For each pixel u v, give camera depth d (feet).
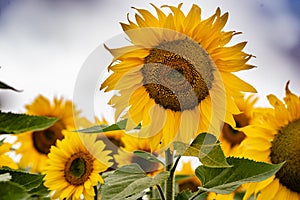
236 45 3.70
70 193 4.44
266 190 4.63
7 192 2.64
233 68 3.70
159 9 3.69
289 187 4.65
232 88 3.72
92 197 4.42
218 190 3.74
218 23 3.69
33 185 3.20
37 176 3.20
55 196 4.45
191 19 3.68
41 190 3.58
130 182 3.58
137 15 3.67
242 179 3.77
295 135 4.62
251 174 3.77
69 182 4.47
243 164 3.78
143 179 3.59
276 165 3.75
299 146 4.62
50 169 4.47
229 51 3.69
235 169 3.78
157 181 3.57
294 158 4.62
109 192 3.54
